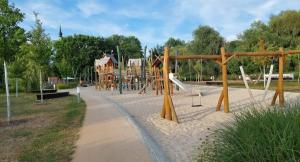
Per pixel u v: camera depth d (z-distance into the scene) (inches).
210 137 310.0
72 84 2682.1
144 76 1720.0
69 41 3607.3
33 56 917.2
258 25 2231.8
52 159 297.3
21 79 1691.7
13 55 545.0
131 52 4463.6
